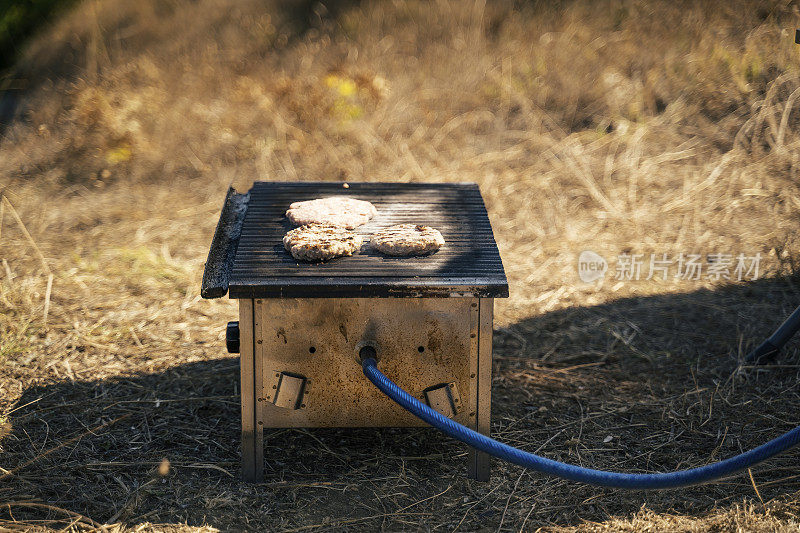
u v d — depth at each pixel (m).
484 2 8.45
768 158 5.96
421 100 7.08
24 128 6.58
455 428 2.55
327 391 2.81
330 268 2.71
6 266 4.64
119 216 5.50
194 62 7.54
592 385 3.66
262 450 2.88
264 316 2.71
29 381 3.56
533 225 5.39
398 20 8.45
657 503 2.80
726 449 3.15
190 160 6.28
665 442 3.21
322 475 2.97
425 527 2.70
